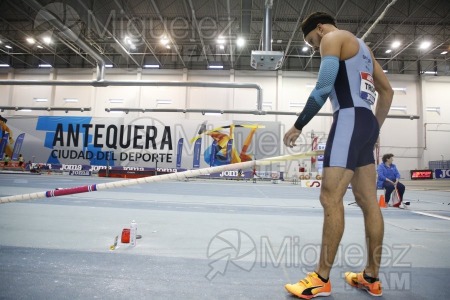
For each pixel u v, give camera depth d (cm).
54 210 364
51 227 269
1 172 1395
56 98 1884
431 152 1761
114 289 138
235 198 602
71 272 158
